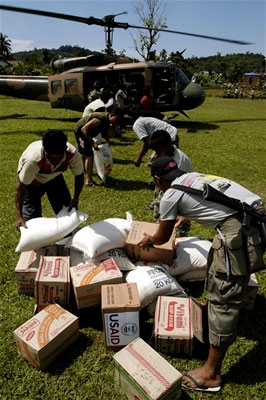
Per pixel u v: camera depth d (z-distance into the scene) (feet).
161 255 8.62
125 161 22.39
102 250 8.46
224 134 32.99
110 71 34.35
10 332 7.91
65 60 37.32
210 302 6.42
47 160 8.46
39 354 6.70
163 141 9.16
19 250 8.64
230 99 79.20
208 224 6.26
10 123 35.60
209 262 6.45
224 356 6.75
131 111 13.30
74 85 35.55
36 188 9.73
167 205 6.42
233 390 6.67
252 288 8.27
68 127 34.12
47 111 46.83
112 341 7.29
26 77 39.40
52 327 7.15
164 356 7.29
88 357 7.27
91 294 7.79
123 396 6.48
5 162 21.39
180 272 9.04
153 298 8.07
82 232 8.89
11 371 6.94
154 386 5.80
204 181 6.43
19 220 8.92
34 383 6.71
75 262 8.92
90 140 15.94
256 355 7.45
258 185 18.75
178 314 7.47
